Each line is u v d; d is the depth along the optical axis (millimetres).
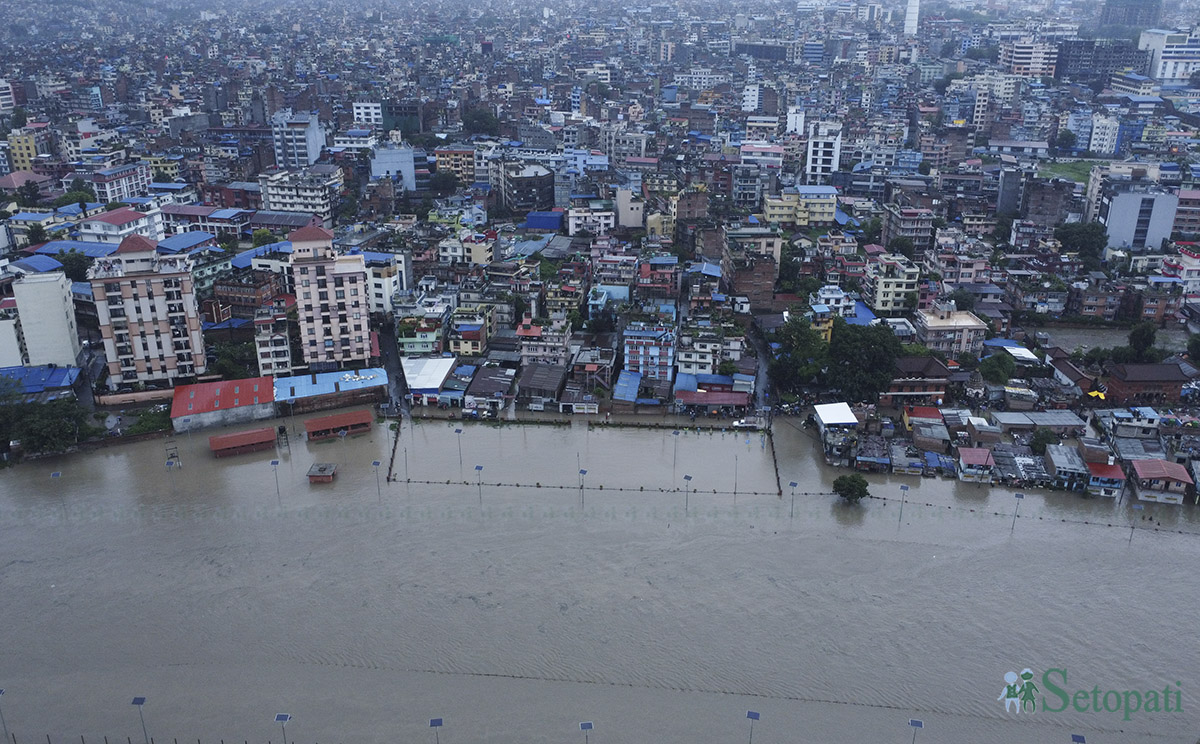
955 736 113250
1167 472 163125
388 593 137000
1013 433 186875
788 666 123688
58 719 114625
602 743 111312
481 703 117312
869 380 194750
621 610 133750
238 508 159125
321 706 116750
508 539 150250
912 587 138875
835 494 164625
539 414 195625
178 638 127938
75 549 147000
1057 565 144250
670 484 167875
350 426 185125
